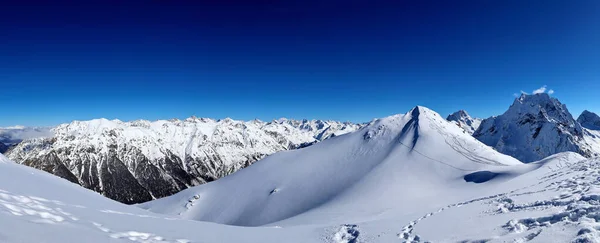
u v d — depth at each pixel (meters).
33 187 22.34
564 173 34.09
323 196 97.00
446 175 90.81
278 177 119.19
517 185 40.62
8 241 9.32
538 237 12.30
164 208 117.62
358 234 24.78
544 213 15.78
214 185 127.94
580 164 37.00
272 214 94.94
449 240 16.31
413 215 29.86
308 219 66.56
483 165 92.62
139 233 15.79
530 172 58.12
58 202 18.81
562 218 13.98
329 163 122.69
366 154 122.25
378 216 49.50
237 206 106.06
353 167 113.56
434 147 110.44
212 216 103.81
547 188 25.16
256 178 123.44
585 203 15.37
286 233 27.72
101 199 30.70
